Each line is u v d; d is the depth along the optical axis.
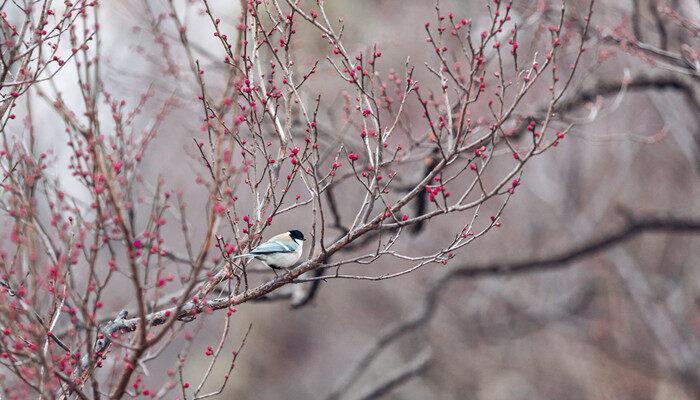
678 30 15.20
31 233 7.77
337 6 15.50
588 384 27.41
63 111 6.72
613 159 27.06
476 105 15.10
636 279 25.44
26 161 8.57
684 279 28.36
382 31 15.83
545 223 28.27
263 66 11.55
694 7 14.79
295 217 22.72
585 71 14.82
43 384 6.93
